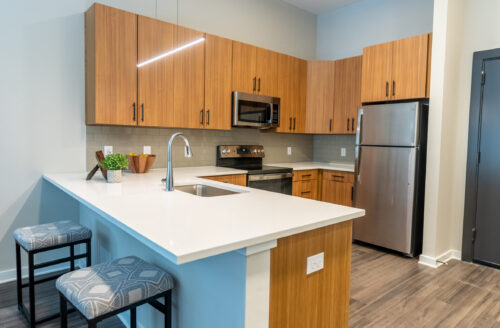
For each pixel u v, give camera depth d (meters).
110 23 2.70
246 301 1.16
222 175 3.15
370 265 3.09
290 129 4.14
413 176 3.19
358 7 4.42
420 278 2.80
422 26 3.84
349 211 1.52
